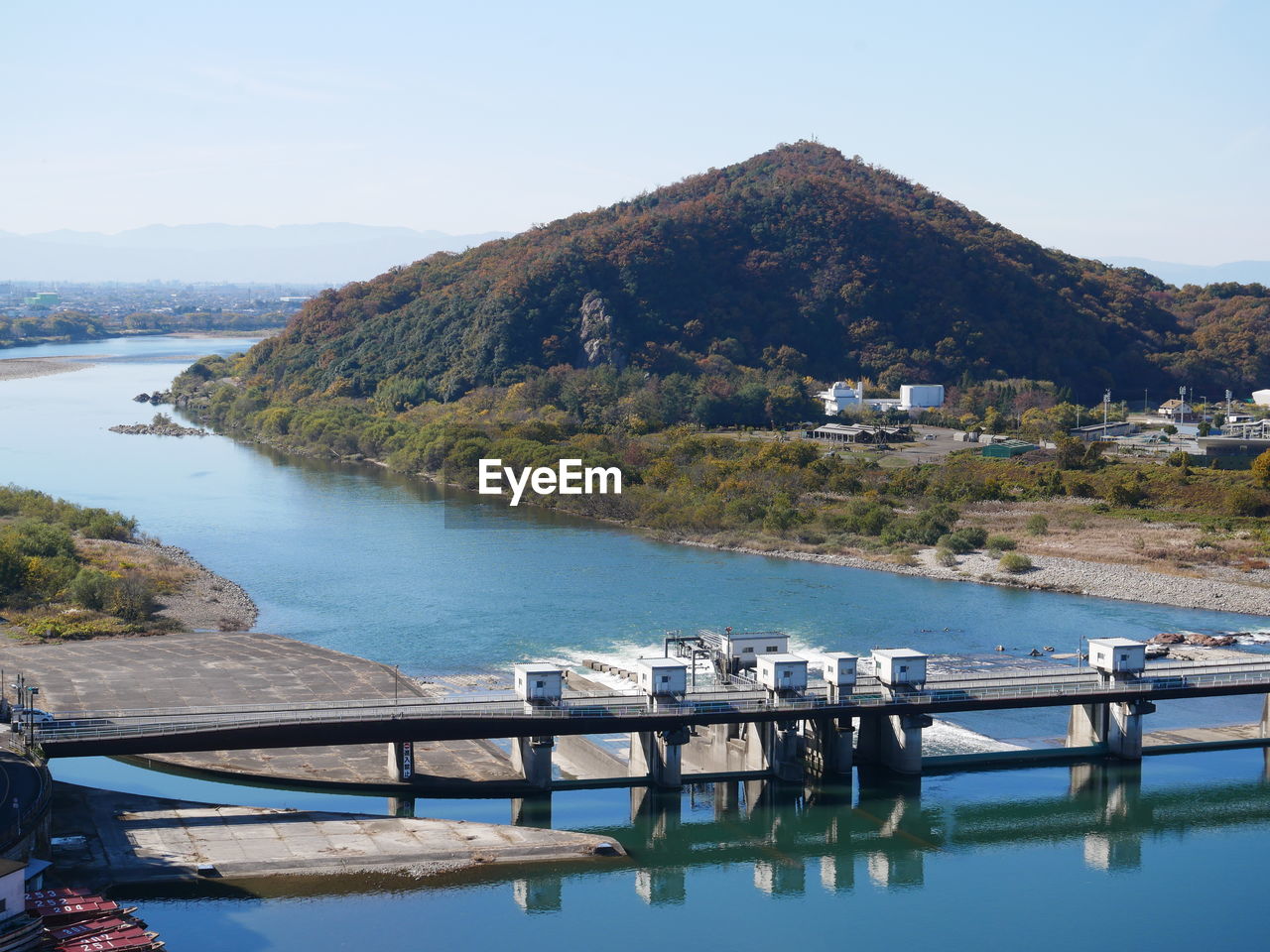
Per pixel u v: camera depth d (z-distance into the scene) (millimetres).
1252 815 113688
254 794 110438
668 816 110500
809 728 123125
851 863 102312
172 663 143750
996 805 114875
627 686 137375
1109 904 95250
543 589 187875
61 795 104500
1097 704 127625
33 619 161375
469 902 91312
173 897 88625
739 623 167875
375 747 121750
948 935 90000
